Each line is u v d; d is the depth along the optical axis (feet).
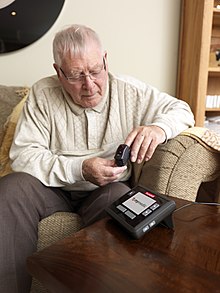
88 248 2.15
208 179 3.81
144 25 6.25
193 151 3.52
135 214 2.35
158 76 6.62
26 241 2.99
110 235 2.31
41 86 3.88
